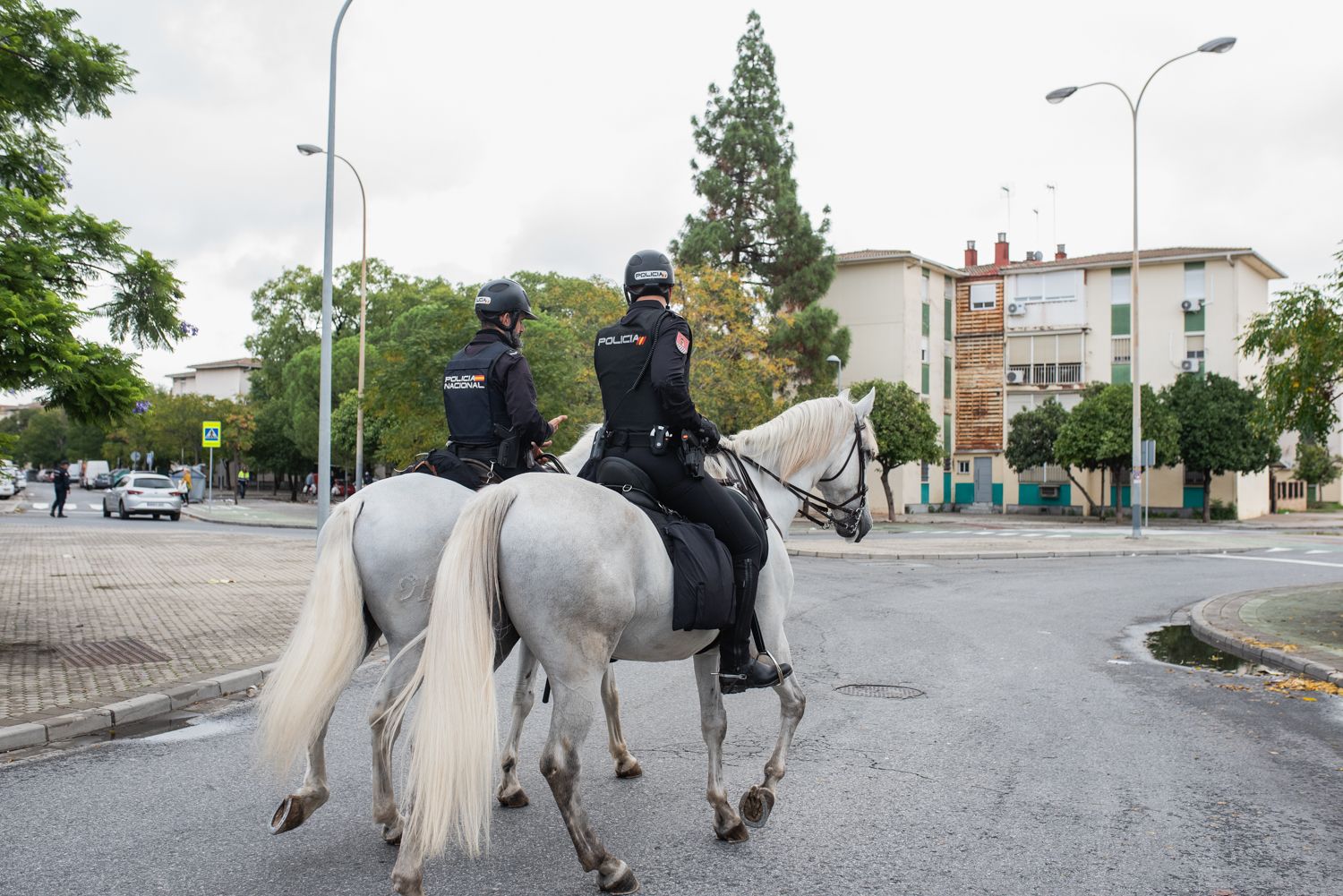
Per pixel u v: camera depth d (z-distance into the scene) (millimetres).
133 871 4219
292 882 4117
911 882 4180
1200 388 44312
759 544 4605
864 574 19125
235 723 7113
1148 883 4199
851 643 10836
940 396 52750
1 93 10430
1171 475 49094
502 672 9477
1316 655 9734
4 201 9227
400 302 52625
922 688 8445
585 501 3973
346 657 3984
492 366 4961
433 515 4312
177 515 38000
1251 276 49781
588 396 28578
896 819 5000
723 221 43812
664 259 4645
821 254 44906
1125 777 5805
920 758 6172
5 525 31578
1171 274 48969
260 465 66750
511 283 5219
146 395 9766
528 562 3809
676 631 4305
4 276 8859
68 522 34719
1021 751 6387
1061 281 51562
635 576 4055
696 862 4395
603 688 5660
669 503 4508
